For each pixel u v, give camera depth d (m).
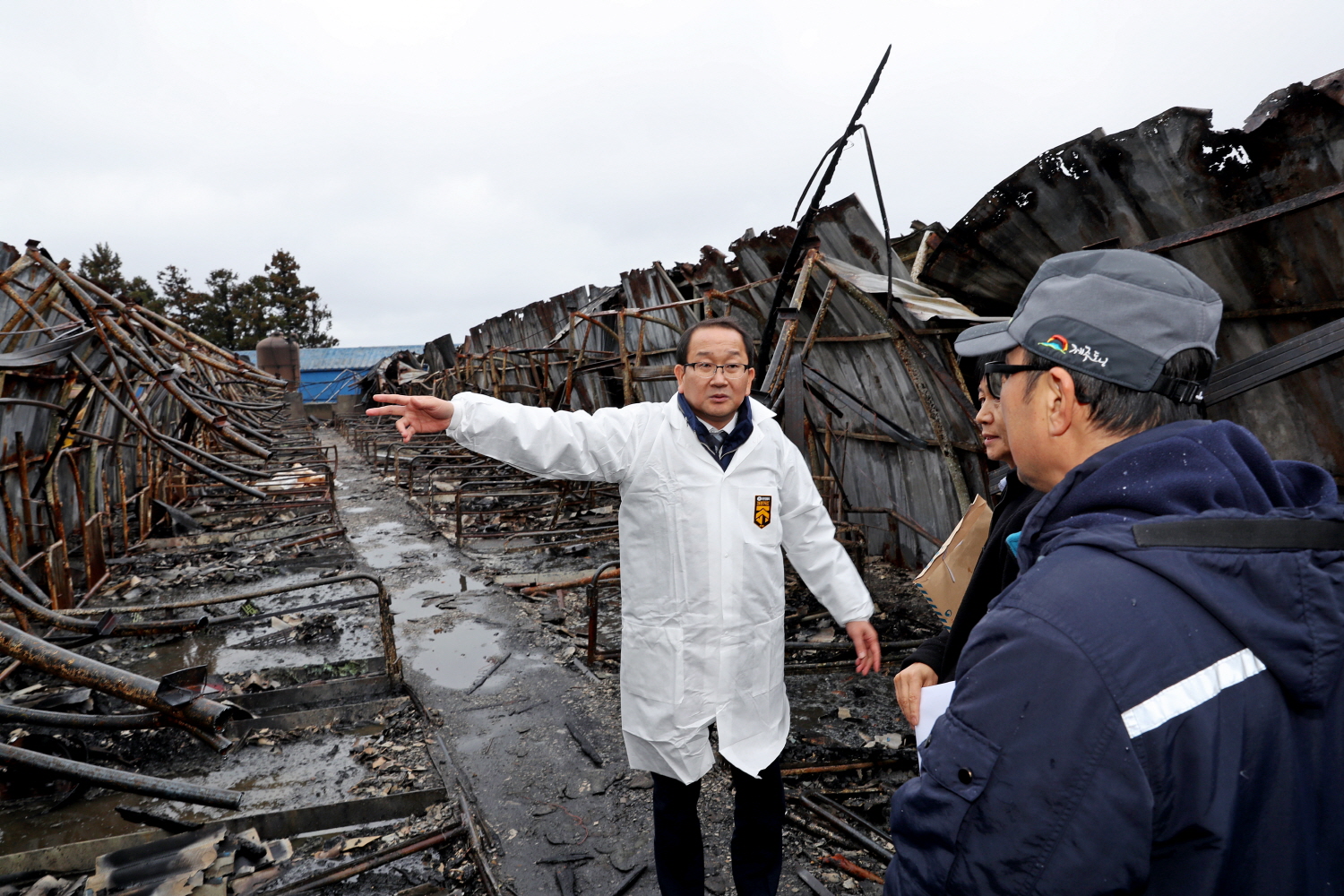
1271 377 2.66
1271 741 0.66
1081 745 0.66
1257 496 0.73
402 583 7.81
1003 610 0.76
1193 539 0.69
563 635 6.02
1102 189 3.56
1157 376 0.79
